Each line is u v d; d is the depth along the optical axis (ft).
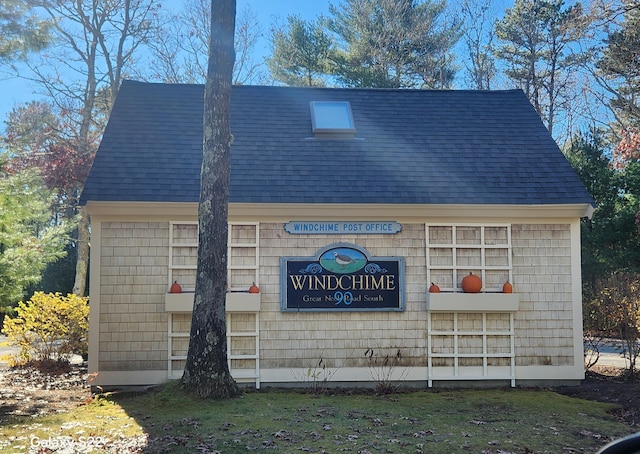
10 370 41.78
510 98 47.50
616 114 98.17
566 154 74.43
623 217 65.05
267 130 41.78
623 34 84.64
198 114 42.68
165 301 34.94
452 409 29.58
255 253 36.09
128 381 34.83
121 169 36.76
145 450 21.26
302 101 45.62
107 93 88.58
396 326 36.37
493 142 41.96
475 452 21.77
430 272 36.68
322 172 38.14
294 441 22.56
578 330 36.73
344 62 106.83
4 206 36.40
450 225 36.91
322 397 32.50
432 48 109.60
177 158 38.29
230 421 25.09
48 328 42.68
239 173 37.37
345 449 21.65
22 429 24.17
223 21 30.19
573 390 35.50
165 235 35.65
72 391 34.53
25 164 73.00
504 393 34.24
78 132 87.10
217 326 29.50
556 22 104.06
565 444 23.21
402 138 42.04
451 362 36.37
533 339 36.68
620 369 41.98
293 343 35.86
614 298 39.63
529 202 36.50
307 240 36.40
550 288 36.88
